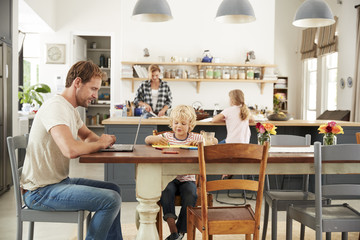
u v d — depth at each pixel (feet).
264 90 22.99
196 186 8.91
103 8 27.20
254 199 14.28
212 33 22.48
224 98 22.77
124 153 6.95
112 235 7.23
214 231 6.53
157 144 8.26
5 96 14.85
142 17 14.20
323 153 6.64
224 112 13.69
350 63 25.27
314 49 29.81
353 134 14.88
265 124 8.24
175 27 22.27
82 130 7.78
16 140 7.04
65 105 6.77
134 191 13.88
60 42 26.94
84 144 6.59
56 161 6.72
